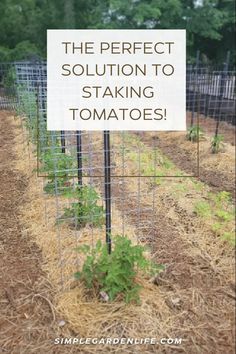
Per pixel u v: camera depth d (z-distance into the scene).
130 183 4.66
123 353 2.23
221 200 4.09
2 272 2.91
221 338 2.33
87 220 3.48
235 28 21.58
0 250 3.22
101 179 4.79
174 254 3.10
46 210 3.83
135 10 19.12
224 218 3.50
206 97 9.93
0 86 14.18
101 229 3.40
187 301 2.59
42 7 20.19
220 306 2.56
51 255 3.11
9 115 10.34
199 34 20.75
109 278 2.46
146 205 4.04
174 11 19.11
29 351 2.25
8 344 2.29
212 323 2.43
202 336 2.34
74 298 2.59
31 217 3.78
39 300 2.62
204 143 6.83
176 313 2.50
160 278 2.79
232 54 22.36
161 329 2.38
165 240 3.30
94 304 2.53
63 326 2.41
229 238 3.17
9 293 2.69
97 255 2.95
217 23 19.91
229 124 9.17
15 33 19.72
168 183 4.66
